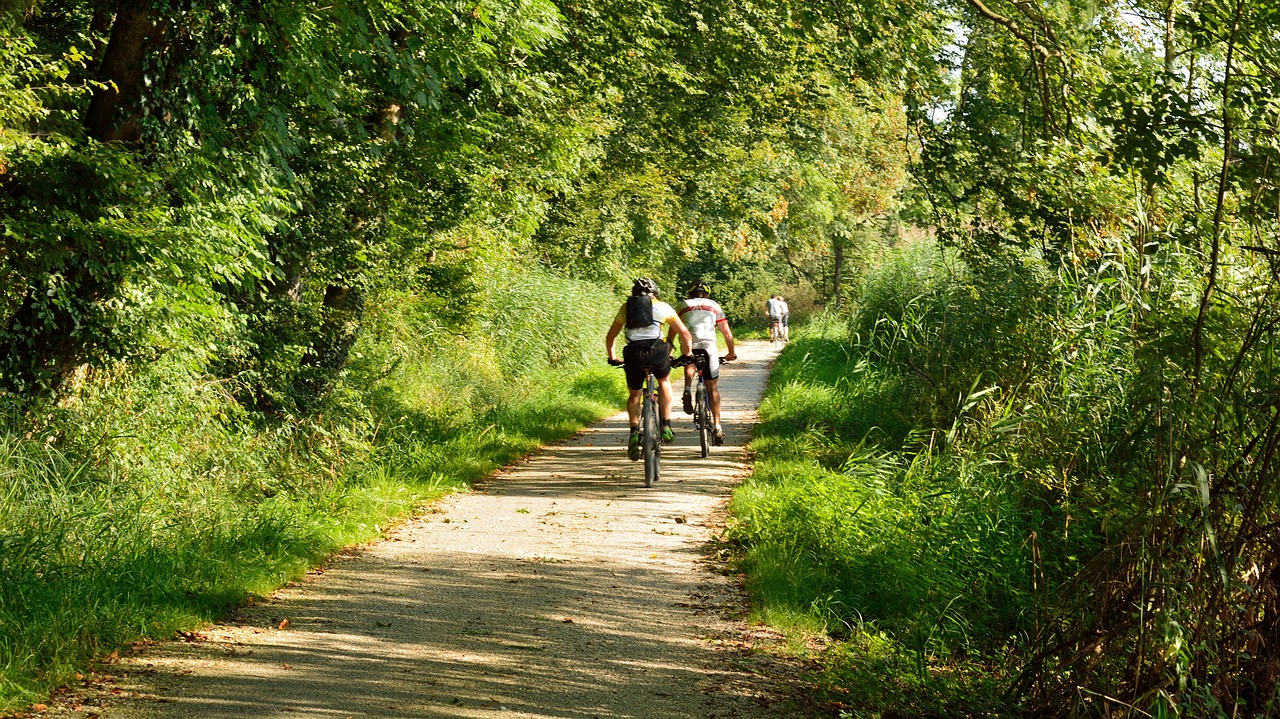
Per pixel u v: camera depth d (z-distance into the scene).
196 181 12.09
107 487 10.46
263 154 12.85
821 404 22.92
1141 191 9.66
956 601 9.20
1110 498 7.62
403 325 23.64
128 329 11.95
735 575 10.49
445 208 17.77
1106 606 6.83
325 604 9.00
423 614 8.77
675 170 34.25
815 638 8.61
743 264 76.06
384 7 13.14
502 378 28.80
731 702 6.93
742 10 23.44
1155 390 6.96
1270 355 6.88
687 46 24.52
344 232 16.39
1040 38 16.80
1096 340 11.59
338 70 13.18
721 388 33.41
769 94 27.20
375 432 16.47
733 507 13.62
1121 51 14.59
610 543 11.88
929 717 6.99
